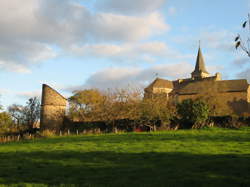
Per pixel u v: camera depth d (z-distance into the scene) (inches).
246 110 2647.6
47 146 1019.9
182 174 515.2
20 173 592.7
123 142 1037.8
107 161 673.0
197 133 1285.7
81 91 2235.5
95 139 1200.8
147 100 1620.3
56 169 615.5
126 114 1684.3
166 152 760.3
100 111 1843.0
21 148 1003.3
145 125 1670.8
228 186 441.4
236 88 2753.4
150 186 451.8
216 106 1808.6
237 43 311.1
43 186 480.7
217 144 897.5
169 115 1582.2
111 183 479.2
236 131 1326.3
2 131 1877.5
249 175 497.0
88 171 583.2
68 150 874.8
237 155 681.6
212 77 3319.4
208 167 561.0
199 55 4343.0
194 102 1577.3
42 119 2143.2
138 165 615.2
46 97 2154.3
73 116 2138.3
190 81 3489.2
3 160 751.7
